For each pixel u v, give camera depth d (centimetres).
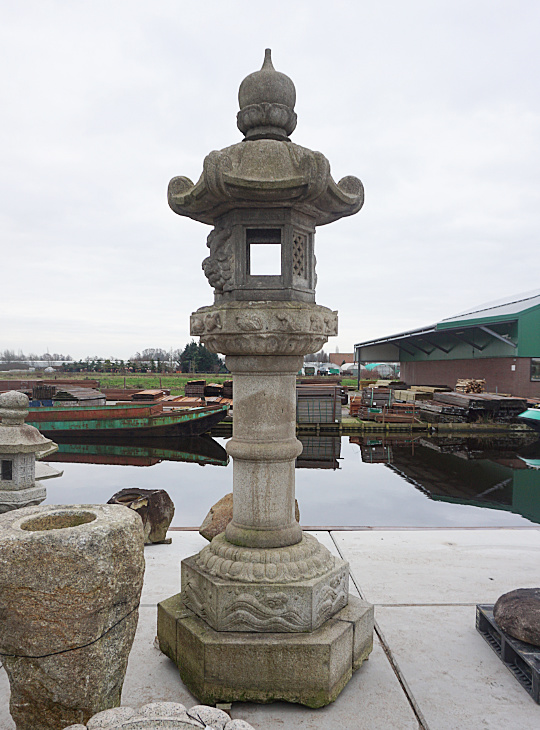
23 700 232
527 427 2409
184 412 2361
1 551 221
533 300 3094
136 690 319
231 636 310
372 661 352
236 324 319
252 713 298
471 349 3250
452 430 2447
